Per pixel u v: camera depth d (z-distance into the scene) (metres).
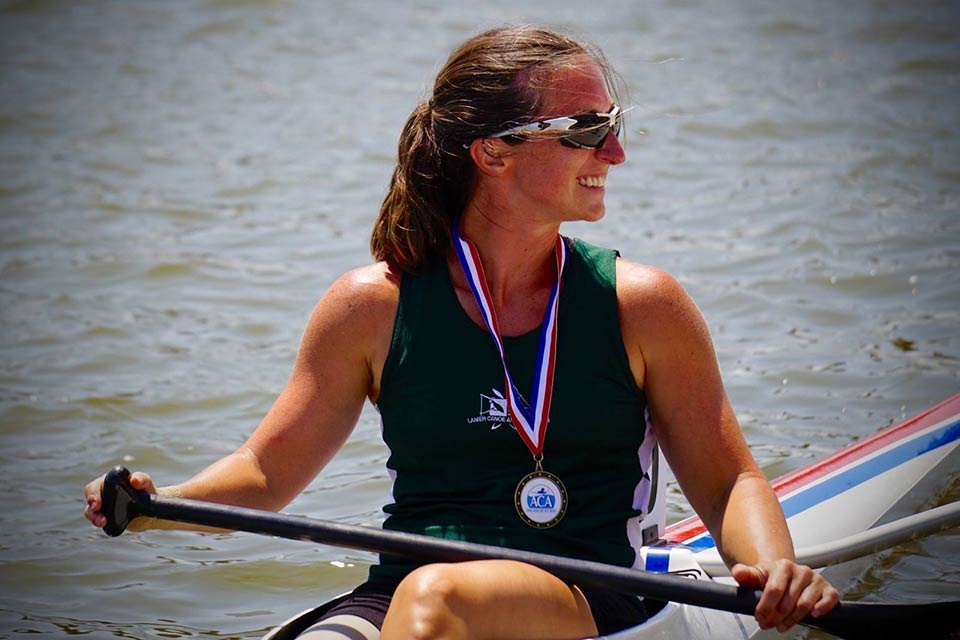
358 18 38.09
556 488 7.22
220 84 32.28
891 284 17.92
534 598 6.48
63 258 20.70
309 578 11.19
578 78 7.30
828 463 11.67
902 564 10.99
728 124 26.64
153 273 19.89
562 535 7.19
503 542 7.18
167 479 13.12
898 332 16.31
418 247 7.50
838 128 26.12
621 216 21.67
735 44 33.22
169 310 18.34
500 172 7.38
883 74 29.84
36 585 10.88
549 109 7.23
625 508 7.41
